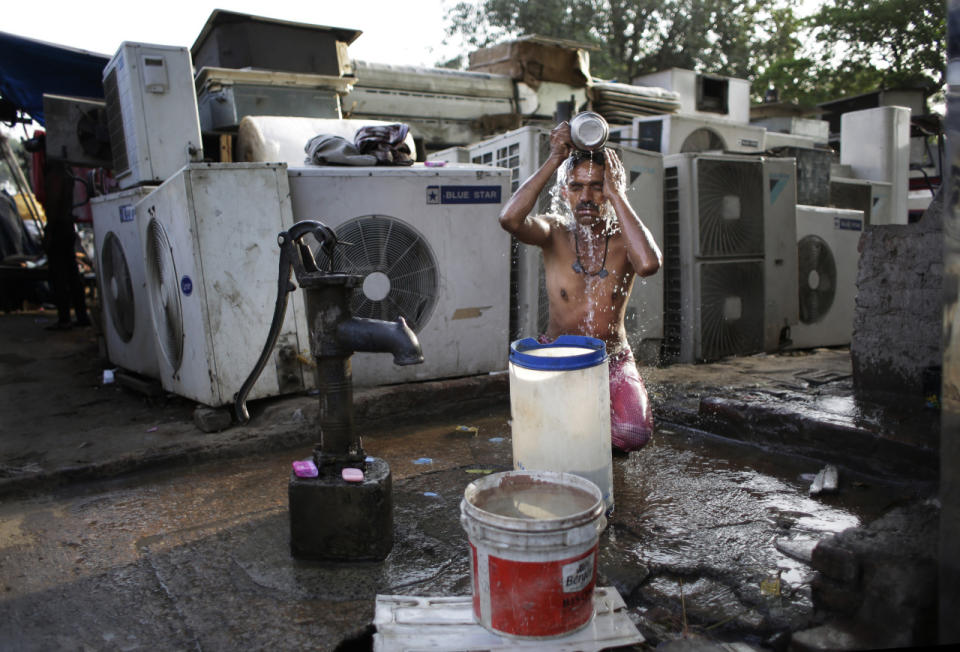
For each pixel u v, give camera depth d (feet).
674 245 19.26
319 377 8.54
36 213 40.11
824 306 22.86
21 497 10.82
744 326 19.98
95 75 26.63
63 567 8.42
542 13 75.77
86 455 11.95
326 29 20.52
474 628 6.61
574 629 6.47
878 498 10.05
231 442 12.53
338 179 13.91
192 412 14.60
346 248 14.10
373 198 14.21
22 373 19.11
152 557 8.62
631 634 6.53
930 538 6.97
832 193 27.30
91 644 6.77
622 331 11.82
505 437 13.47
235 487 11.03
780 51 78.07
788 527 9.05
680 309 19.25
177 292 13.58
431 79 26.63
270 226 13.15
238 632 6.89
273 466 12.05
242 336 13.10
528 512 7.36
